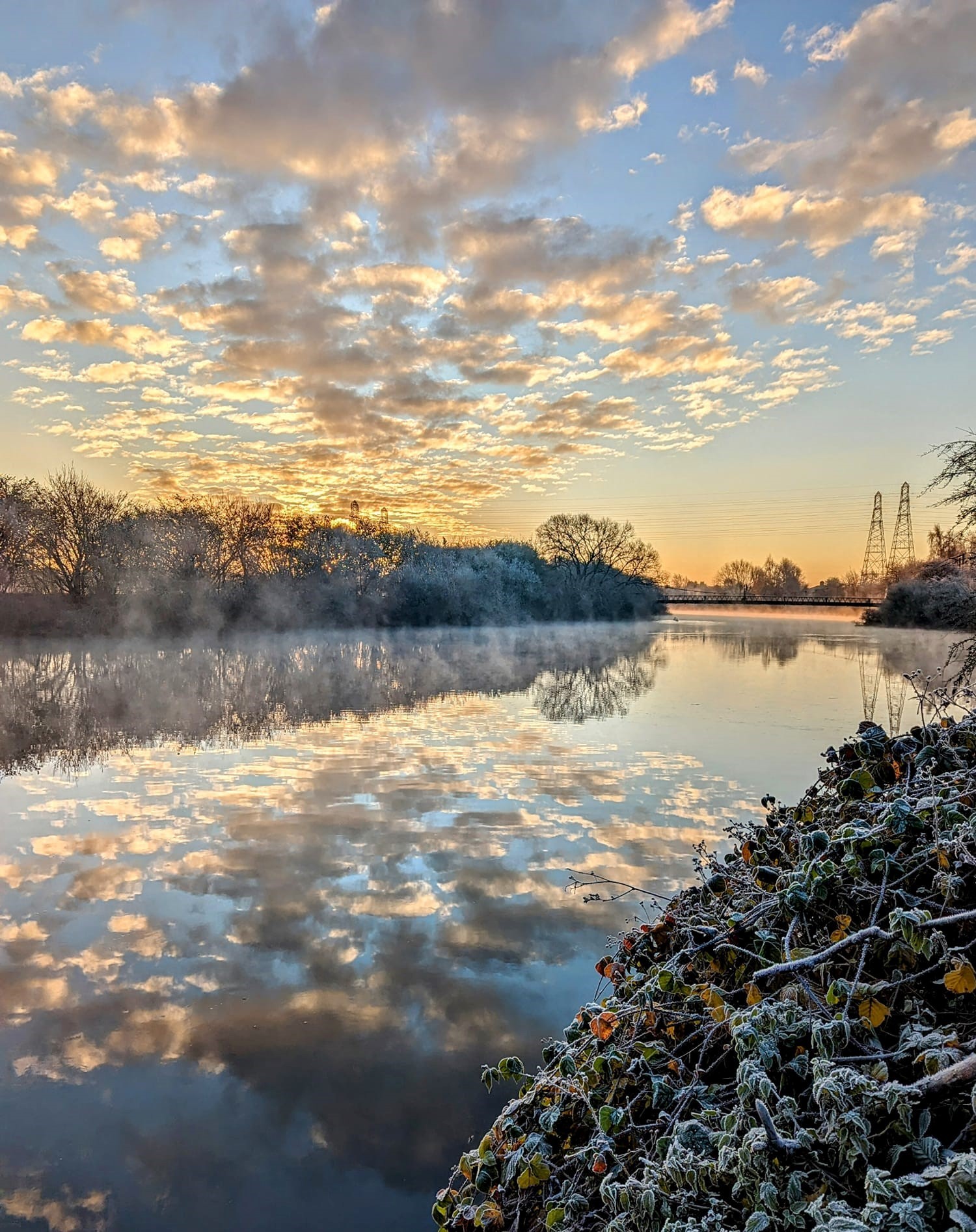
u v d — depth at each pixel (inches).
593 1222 83.0
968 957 80.0
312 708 850.8
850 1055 75.2
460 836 373.1
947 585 624.4
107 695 958.4
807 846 108.2
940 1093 65.6
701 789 464.8
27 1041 206.8
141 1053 201.3
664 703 885.2
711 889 123.3
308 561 2111.2
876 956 86.4
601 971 128.1
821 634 2534.5
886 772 124.6
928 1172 55.9
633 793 456.1
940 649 1466.5
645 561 3833.7
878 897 91.7
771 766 530.6
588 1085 95.1
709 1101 84.4
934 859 93.4
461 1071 192.1
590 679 1167.0
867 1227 53.9
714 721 743.1
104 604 1727.4
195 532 1834.4
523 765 541.3
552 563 3496.6
